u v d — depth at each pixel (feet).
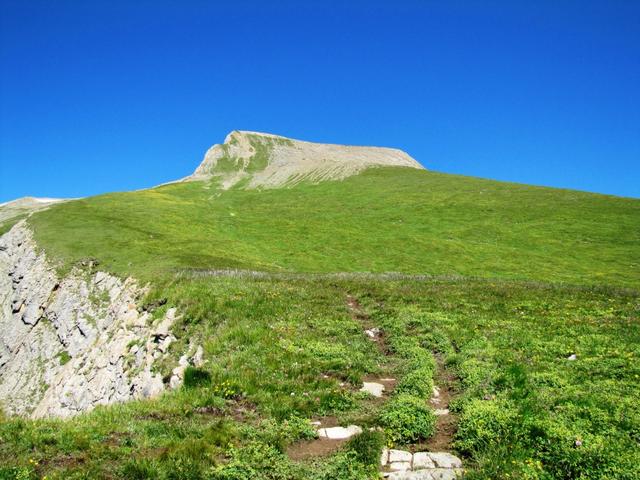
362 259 242.37
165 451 44.27
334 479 41.81
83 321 157.58
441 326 90.22
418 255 249.96
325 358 75.41
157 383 89.40
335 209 371.76
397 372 71.72
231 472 41.42
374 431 50.67
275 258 236.63
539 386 59.41
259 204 412.36
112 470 41.37
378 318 99.71
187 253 203.51
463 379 65.26
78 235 223.10
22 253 223.10
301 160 634.02
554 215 324.39
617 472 39.86
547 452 43.91
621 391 56.59
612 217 313.12
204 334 92.48
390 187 443.73
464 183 439.63
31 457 43.19
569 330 83.51
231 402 60.29
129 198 351.87
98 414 57.31
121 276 165.99
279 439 48.93
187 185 527.81
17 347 180.45
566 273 222.07
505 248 266.16
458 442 47.70
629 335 78.79
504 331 84.94
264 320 92.63
